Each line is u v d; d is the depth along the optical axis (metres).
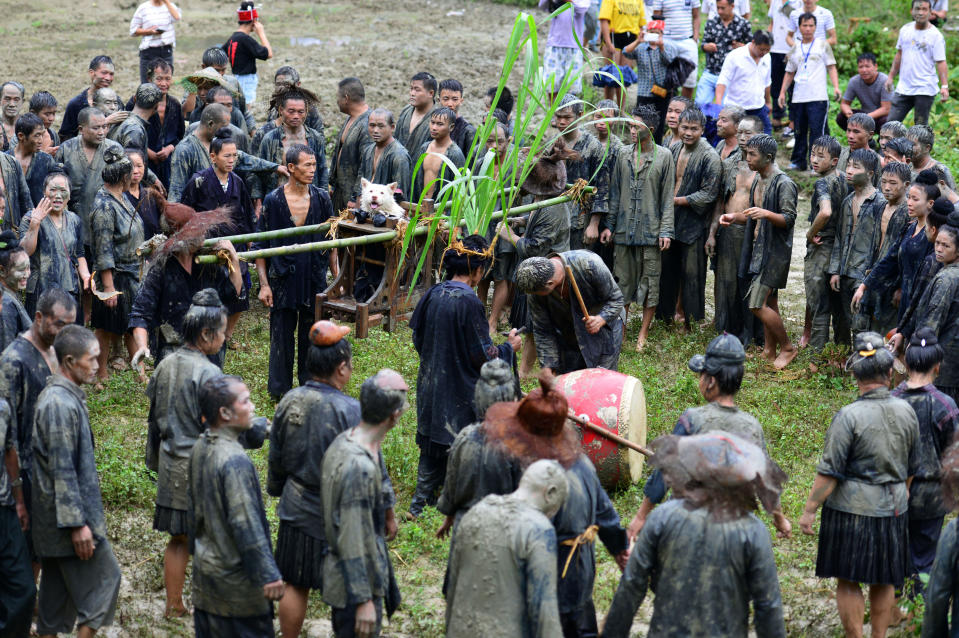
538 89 11.50
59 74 29.25
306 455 8.08
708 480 6.62
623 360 14.89
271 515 10.64
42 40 33.91
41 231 12.56
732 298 15.50
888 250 13.01
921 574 8.92
